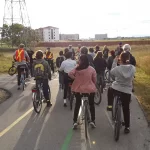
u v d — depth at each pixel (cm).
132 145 302
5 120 401
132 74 311
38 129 359
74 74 335
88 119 349
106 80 646
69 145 304
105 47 766
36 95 431
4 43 4331
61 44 4519
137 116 418
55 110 456
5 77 902
